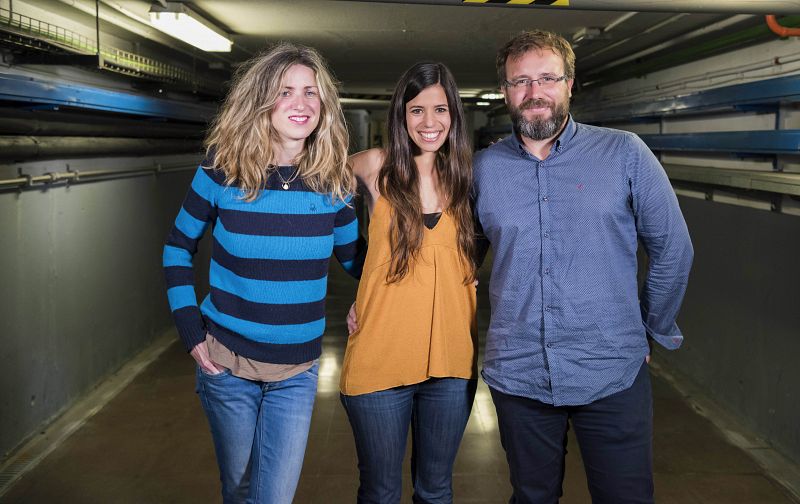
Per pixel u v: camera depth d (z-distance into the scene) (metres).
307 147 1.76
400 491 2.12
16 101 3.01
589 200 1.82
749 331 3.84
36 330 3.63
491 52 5.75
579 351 1.87
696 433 3.78
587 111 6.41
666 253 1.86
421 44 5.29
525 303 1.90
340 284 8.05
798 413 3.34
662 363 5.04
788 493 3.11
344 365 2.05
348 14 3.99
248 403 1.81
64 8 3.56
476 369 2.07
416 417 2.11
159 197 5.73
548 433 1.97
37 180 3.53
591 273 1.84
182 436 3.68
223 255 1.76
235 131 1.70
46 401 3.77
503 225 1.89
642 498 1.91
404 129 1.93
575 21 4.20
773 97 3.12
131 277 5.07
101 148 4.26
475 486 3.12
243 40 4.97
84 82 4.21
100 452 3.47
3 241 3.27
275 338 1.75
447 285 1.97
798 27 3.20
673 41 4.55
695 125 4.69
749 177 3.34
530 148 1.90
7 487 3.08
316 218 1.75
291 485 1.83
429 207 1.99
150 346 5.42
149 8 3.69
